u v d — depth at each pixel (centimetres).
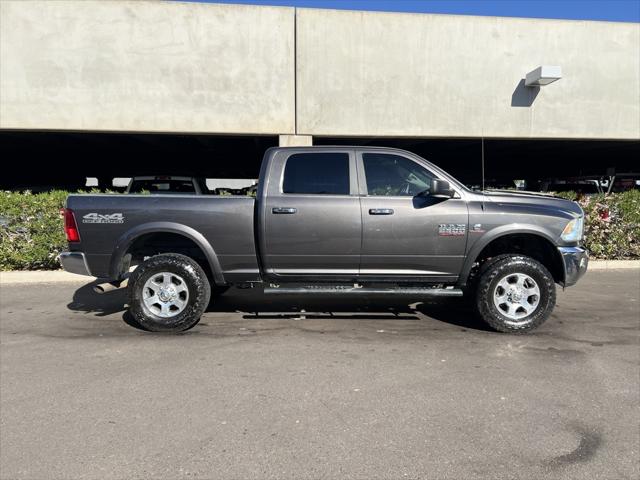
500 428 321
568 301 666
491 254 564
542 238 529
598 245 914
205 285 524
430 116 1051
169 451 293
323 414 340
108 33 979
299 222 516
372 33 1023
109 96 990
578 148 1638
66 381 396
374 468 277
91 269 528
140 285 518
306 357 451
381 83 1034
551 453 293
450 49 1044
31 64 973
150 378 402
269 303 655
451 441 305
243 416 337
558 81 1073
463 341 498
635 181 1549
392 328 545
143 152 1803
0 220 802
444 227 514
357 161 528
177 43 991
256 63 1009
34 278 789
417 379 400
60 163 2352
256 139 1336
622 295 701
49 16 967
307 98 1022
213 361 440
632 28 1078
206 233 522
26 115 982
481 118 1065
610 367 428
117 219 520
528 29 1057
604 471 275
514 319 520
